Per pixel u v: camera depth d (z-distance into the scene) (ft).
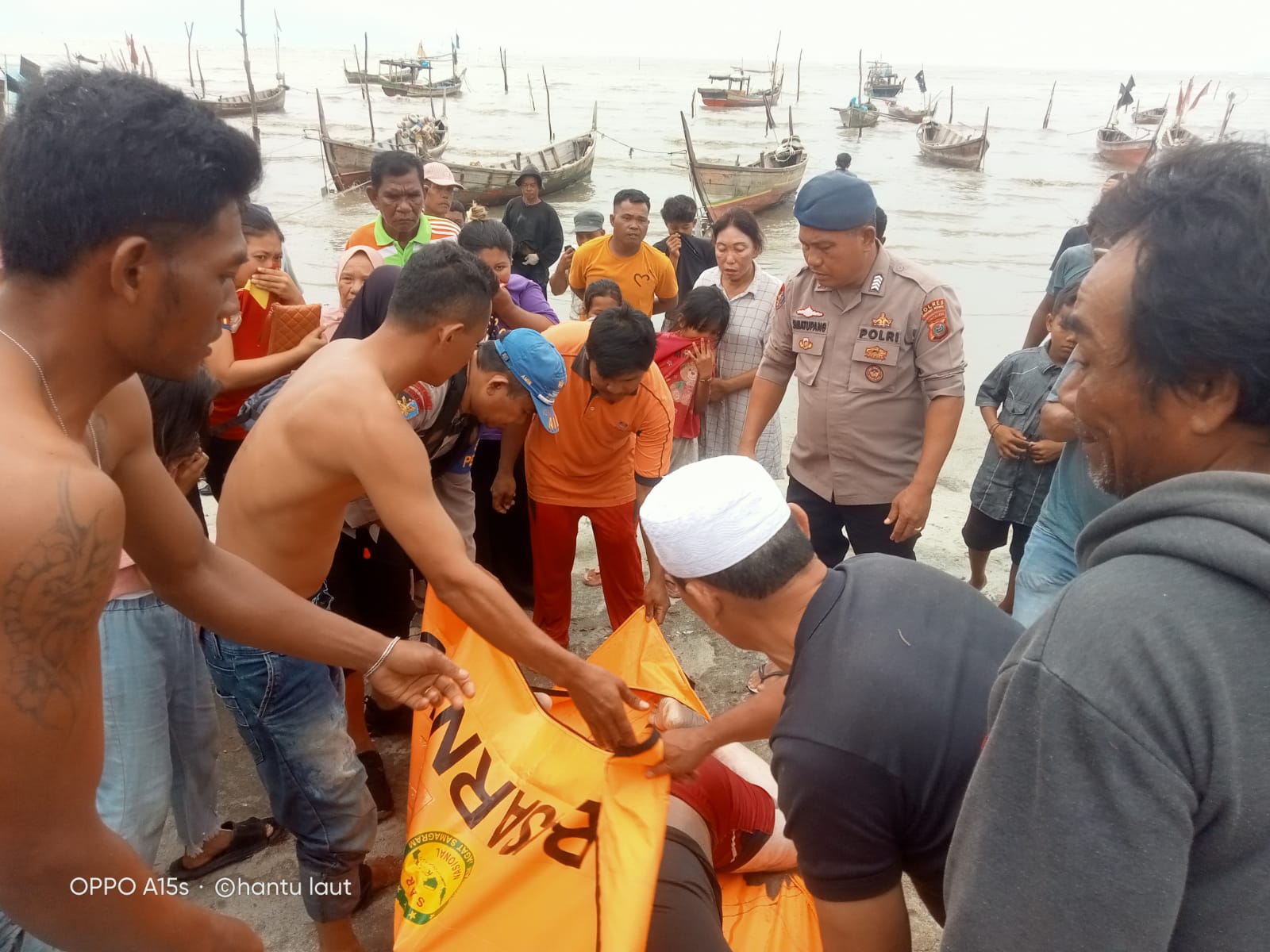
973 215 70.95
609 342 10.40
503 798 7.11
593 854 6.64
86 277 3.78
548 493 11.86
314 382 7.55
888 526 12.11
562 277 25.02
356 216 64.44
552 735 7.32
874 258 11.19
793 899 8.09
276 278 12.35
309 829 8.05
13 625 3.41
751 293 15.19
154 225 3.75
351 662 6.67
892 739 4.78
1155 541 3.06
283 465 7.54
